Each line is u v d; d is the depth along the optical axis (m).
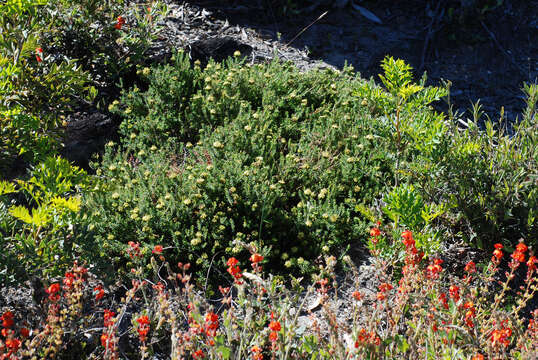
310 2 8.63
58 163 3.35
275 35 7.75
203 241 3.82
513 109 7.33
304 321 3.47
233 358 2.79
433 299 3.10
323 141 4.79
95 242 3.42
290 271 3.87
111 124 5.07
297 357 2.96
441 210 3.79
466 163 4.03
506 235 4.07
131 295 2.94
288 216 4.07
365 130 4.88
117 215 3.85
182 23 7.14
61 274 3.24
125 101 5.06
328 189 4.29
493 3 8.91
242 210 3.98
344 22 8.47
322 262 3.91
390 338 2.82
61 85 4.29
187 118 5.02
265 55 6.89
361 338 2.64
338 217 3.96
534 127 4.12
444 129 4.16
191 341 2.80
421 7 8.95
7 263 3.07
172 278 2.94
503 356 2.78
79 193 4.00
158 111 5.04
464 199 4.02
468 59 8.13
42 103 4.24
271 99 5.17
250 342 3.07
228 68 5.58
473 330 2.99
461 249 3.99
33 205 4.07
